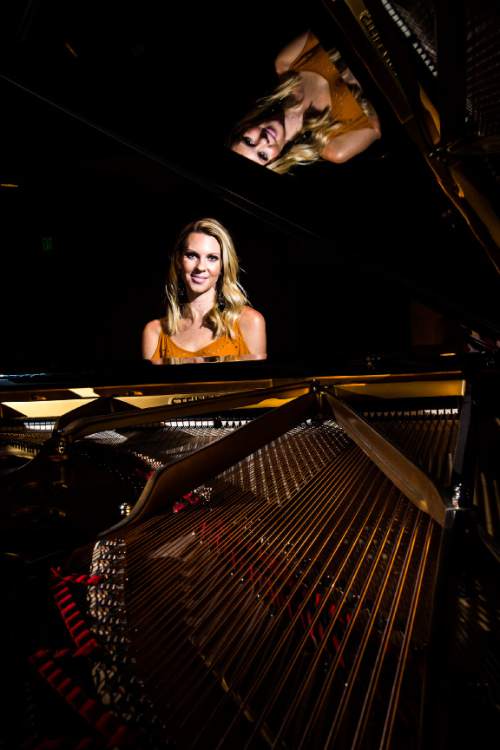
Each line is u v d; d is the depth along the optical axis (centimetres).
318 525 130
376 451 149
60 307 692
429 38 119
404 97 121
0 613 97
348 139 475
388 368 205
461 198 136
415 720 72
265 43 468
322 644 83
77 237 672
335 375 209
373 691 71
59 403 228
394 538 119
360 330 658
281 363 223
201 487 158
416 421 201
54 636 94
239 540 126
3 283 678
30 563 110
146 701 78
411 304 643
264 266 663
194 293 675
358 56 121
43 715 78
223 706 78
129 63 461
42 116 521
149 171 616
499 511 134
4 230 659
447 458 166
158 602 102
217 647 89
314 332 667
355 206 183
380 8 107
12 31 356
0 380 227
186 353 684
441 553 92
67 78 173
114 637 91
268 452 187
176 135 184
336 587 103
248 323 670
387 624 85
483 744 64
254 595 103
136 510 127
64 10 382
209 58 477
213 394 224
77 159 588
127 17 428
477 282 180
